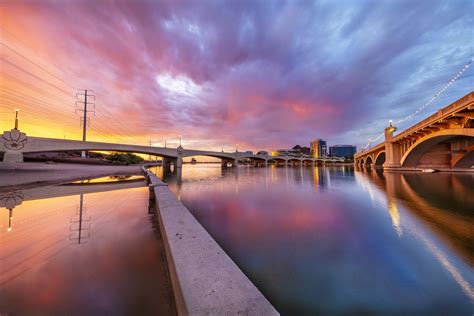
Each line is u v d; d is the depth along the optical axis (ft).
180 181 73.67
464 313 9.34
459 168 106.22
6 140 94.32
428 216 26.30
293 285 11.51
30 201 27.94
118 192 37.04
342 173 125.59
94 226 17.53
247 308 5.64
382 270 13.21
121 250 12.67
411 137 112.78
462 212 28.25
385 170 140.87
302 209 30.48
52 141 113.80
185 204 34.04
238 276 7.27
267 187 57.00
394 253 15.75
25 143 100.48
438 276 12.51
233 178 87.61
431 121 86.28
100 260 11.26
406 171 124.26
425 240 18.34
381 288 11.26
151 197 29.68
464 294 10.75
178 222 14.24
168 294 8.33
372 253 15.71
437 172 106.32
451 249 16.35
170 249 9.68
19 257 11.45
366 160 245.04
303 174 117.70
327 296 10.57
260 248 16.71
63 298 7.88
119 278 9.44
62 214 21.36
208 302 5.79
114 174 78.18
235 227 22.13
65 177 58.95
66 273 9.77
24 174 59.88
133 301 7.84
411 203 34.45
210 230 21.21
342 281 11.96
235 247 16.92
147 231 16.39
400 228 21.65
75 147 124.57
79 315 6.98
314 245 17.33
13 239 14.28
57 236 14.94
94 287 8.66
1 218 19.58
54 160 153.58
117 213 22.09
